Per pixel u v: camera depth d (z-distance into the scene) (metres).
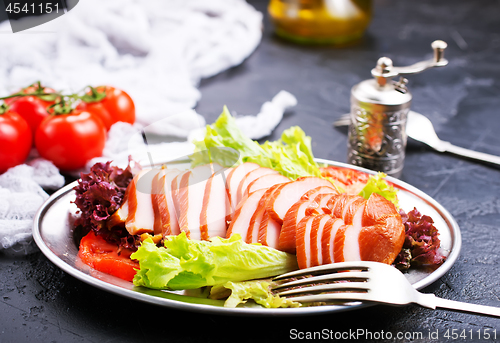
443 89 1.10
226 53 1.12
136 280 0.75
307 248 0.76
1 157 0.88
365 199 0.81
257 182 0.82
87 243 0.80
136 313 0.76
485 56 1.18
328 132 1.00
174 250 0.76
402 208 0.82
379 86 0.91
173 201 0.81
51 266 0.80
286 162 0.85
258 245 0.76
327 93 1.09
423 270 0.77
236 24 1.17
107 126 0.95
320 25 1.17
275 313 0.72
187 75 1.06
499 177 0.93
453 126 1.02
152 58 1.08
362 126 0.91
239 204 0.80
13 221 0.81
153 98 1.00
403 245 0.78
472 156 0.96
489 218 0.87
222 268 0.75
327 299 0.73
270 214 0.79
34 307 0.77
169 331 0.75
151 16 1.15
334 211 0.78
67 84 1.01
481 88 1.10
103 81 1.03
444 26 1.28
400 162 0.93
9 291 0.78
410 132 0.98
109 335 0.75
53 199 0.82
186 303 0.73
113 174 0.83
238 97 1.07
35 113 0.93
